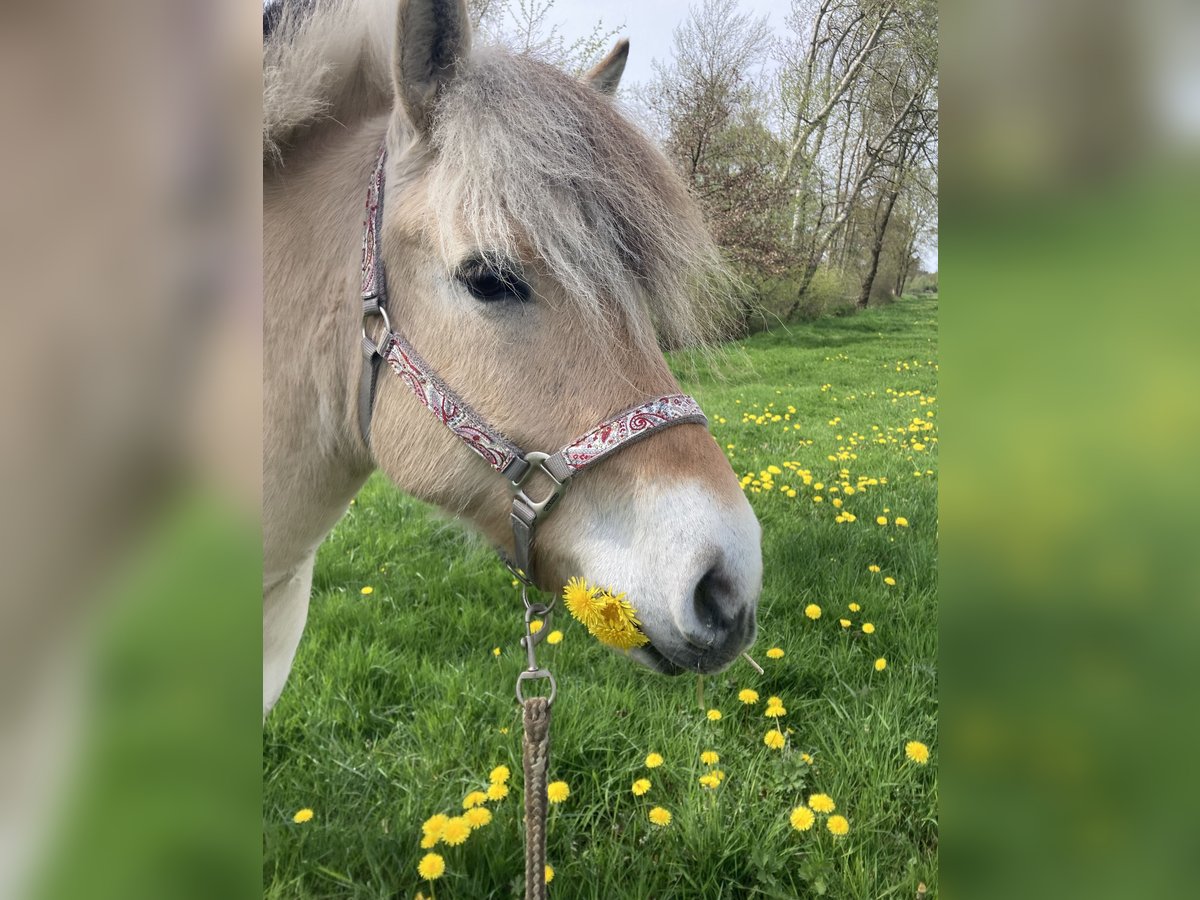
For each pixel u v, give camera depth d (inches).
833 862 57.8
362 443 54.7
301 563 60.2
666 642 44.4
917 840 62.5
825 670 84.4
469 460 48.9
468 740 73.7
